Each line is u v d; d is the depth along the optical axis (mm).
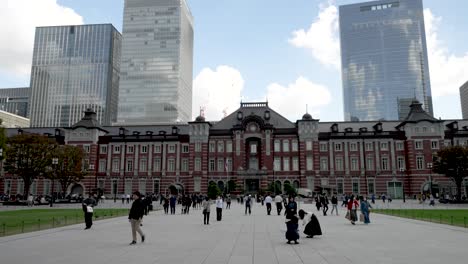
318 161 87938
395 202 73125
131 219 20078
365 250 17984
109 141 95438
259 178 87500
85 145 94188
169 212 47250
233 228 27750
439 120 86250
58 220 34719
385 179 86812
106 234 24281
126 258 15844
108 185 93375
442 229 27297
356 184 87375
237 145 90188
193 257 16078
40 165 72062
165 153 93312
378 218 37281
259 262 15055
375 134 88625
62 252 17328
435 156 78000
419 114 88188
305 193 78812
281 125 93312
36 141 72938
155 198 83812
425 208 54188
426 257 16172
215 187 75562
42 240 21422
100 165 94812
